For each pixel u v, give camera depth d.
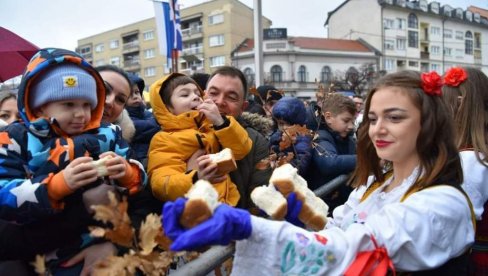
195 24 53.91
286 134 2.48
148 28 57.50
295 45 47.06
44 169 1.39
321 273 1.13
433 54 58.72
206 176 1.60
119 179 1.48
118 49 61.38
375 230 1.22
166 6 8.68
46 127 1.44
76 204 1.35
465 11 62.16
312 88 47.31
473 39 63.47
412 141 1.41
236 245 1.15
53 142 1.44
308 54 47.28
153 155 1.91
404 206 1.27
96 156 1.50
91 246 1.39
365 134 1.67
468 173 1.92
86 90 1.49
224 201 1.88
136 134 2.17
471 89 2.14
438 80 1.40
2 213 1.29
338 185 2.73
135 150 2.14
